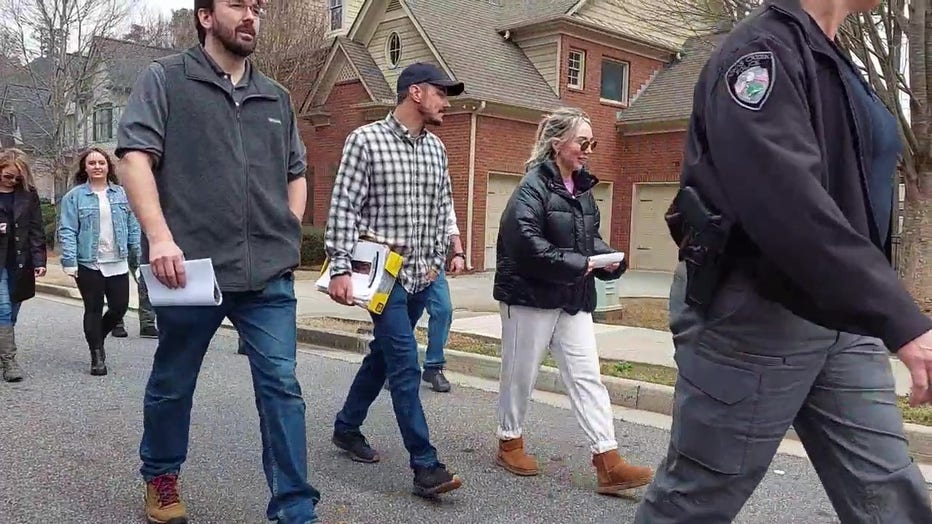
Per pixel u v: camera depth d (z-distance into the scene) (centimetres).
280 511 320
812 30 195
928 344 162
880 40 888
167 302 311
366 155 387
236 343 871
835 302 171
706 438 204
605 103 1941
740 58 189
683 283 213
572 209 418
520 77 1828
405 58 1862
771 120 179
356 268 381
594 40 1905
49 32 2264
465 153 1683
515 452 446
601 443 411
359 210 388
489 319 1030
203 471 431
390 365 386
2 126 2725
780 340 195
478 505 394
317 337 920
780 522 384
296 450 320
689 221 200
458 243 615
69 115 2434
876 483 201
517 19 1933
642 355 776
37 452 455
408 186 394
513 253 409
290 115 356
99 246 679
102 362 683
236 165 323
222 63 329
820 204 172
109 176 696
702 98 199
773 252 177
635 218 1983
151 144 310
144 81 315
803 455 492
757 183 177
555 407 609
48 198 3266
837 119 192
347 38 1981
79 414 543
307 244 1841
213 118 321
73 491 394
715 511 208
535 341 421
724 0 939
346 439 458
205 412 556
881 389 205
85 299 675
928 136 973
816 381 206
